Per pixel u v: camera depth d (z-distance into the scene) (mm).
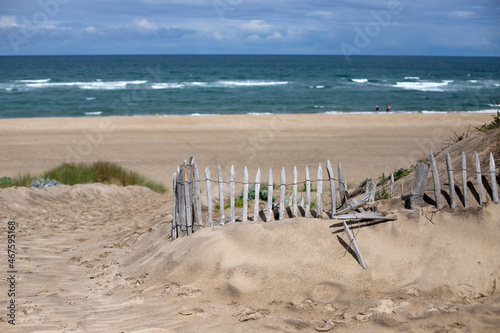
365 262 5156
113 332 4277
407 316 4289
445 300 4512
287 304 4660
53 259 7031
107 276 6164
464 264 4914
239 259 5387
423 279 4836
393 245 5301
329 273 5059
